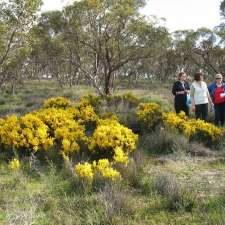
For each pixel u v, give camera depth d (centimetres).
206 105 1169
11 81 4091
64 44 2595
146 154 899
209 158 877
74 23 2312
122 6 2205
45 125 950
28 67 5350
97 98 1591
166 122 1081
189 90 1226
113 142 830
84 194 629
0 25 1661
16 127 899
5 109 1978
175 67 6462
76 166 686
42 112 1089
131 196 626
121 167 717
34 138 862
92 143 838
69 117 1080
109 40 2336
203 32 5294
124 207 564
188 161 842
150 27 2330
